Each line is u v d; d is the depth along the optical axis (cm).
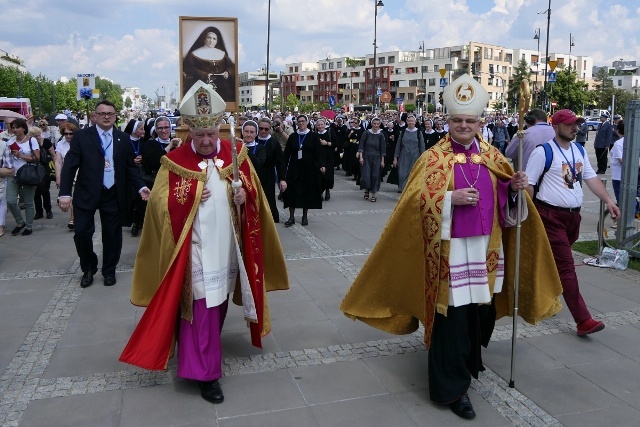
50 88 5831
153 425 366
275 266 459
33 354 470
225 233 407
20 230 939
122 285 650
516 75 5406
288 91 14362
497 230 390
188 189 394
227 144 427
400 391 411
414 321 440
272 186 937
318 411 384
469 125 377
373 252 418
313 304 588
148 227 425
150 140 866
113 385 417
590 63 11438
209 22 1122
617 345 488
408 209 391
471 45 9206
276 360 459
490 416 378
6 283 660
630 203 727
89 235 641
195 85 393
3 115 1650
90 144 631
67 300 601
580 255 765
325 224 997
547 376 433
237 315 555
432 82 10062
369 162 1234
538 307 424
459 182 376
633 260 734
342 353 472
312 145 965
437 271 375
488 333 425
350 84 12138
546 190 505
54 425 365
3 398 397
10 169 828
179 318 407
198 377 390
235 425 367
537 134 634
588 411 384
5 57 6419
